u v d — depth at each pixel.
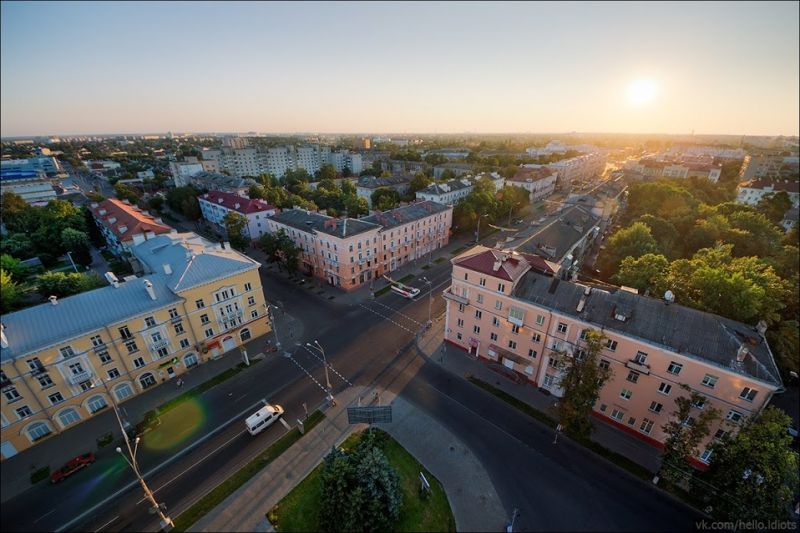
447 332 58.75
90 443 41.50
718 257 59.62
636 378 40.19
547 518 33.72
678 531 32.69
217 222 124.94
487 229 120.38
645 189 113.31
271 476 37.28
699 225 83.12
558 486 36.72
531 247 66.06
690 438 32.56
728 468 30.61
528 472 38.16
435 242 104.69
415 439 41.84
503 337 51.38
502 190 137.00
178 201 137.00
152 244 66.69
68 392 42.44
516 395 48.59
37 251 92.94
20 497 35.62
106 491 36.09
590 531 32.66
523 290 47.78
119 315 45.28
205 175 162.12
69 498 35.47
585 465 38.97
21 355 38.00
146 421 43.50
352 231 77.31
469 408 46.47
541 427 43.75
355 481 32.78
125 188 151.88
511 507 34.62
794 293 54.22
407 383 50.69
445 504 34.69
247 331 59.78
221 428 43.34
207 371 53.12
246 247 104.12
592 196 108.00
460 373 52.72
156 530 32.62
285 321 66.50
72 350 41.84
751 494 28.66
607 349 41.53
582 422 37.41
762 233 81.25
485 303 51.31
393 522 32.28
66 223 97.31
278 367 53.97
